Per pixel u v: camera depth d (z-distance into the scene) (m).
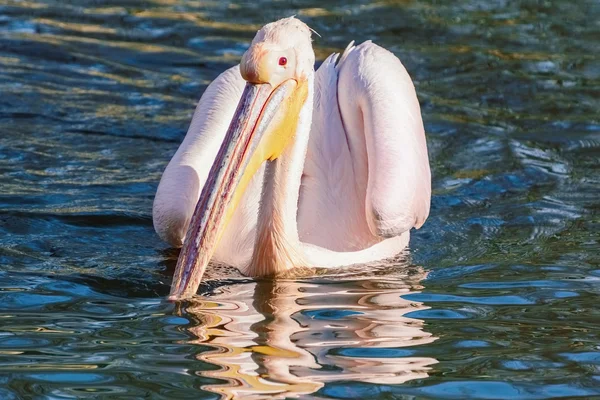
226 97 11.98
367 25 21.27
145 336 8.74
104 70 18.27
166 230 11.07
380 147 11.35
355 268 11.13
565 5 23.22
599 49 20.14
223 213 9.80
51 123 15.68
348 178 11.91
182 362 8.13
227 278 10.66
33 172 13.75
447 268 11.08
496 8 22.97
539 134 15.83
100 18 21.22
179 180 11.19
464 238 12.09
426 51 19.78
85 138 15.18
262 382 7.75
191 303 9.70
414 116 11.94
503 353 8.49
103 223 12.20
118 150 14.82
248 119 10.12
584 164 14.62
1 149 14.51
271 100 10.28
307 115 10.68
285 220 10.71
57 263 10.84
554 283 10.41
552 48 20.17
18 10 21.38
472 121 16.34
